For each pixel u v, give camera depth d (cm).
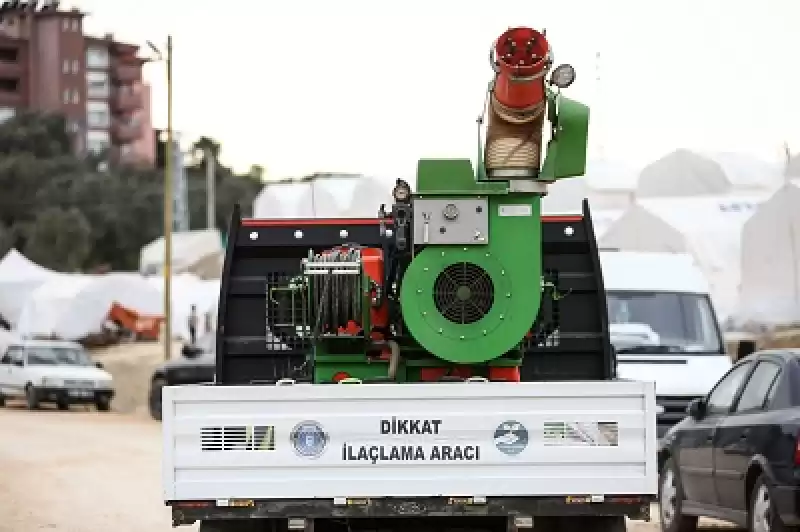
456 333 977
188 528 1595
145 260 7994
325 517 923
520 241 981
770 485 1265
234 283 1209
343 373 1034
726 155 4825
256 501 912
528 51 972
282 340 1201
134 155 14125
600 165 4647
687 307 2094
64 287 6406
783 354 1362
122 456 2578
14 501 1866
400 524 957
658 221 4344
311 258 1006
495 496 912
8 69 13200
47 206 11331
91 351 6266
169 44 5272
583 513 912
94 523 1641
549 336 1186
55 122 12512
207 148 14088
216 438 912
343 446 914
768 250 4106
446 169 985
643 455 912
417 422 913
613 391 912
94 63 13762
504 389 912
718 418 1439
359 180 3509
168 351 5172
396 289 1015
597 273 1186
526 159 994
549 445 912
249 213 12862
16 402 4534
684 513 1509
